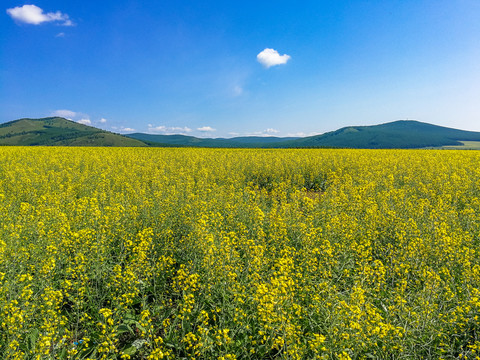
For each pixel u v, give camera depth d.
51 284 5.71
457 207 11.63
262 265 6.25
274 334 4.42
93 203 8.95
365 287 5.67
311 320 5.00
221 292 5.57
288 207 9.73
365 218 8.93
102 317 5.13
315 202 11.10
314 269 6.19
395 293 5.82
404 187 14.37
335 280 6.31
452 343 4.63
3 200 10.64
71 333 4.81
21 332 4.32
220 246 6.42
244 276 6.38
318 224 9.56
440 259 6.61
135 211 9.20
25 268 6.20
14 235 6.40
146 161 24.39
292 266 5.97
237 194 12.13
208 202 11.21
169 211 9.52
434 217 8.85
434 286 5.32
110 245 7.66
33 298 4.88
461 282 6.11
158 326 5.16
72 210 9.31
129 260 7.13
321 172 20.11
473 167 19.67
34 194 11.95
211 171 18.95
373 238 7.89
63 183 14.73
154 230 8.23
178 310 5.55
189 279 5.42
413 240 7.24
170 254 7.31
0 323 4.34
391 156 27.42
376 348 4.49
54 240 6.71
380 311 5.16
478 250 7.56
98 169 18.55
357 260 6.95
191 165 22.02
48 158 24.00
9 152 30.27
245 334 4.77
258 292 4.77
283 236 7.79
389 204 11.35
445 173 16.92
